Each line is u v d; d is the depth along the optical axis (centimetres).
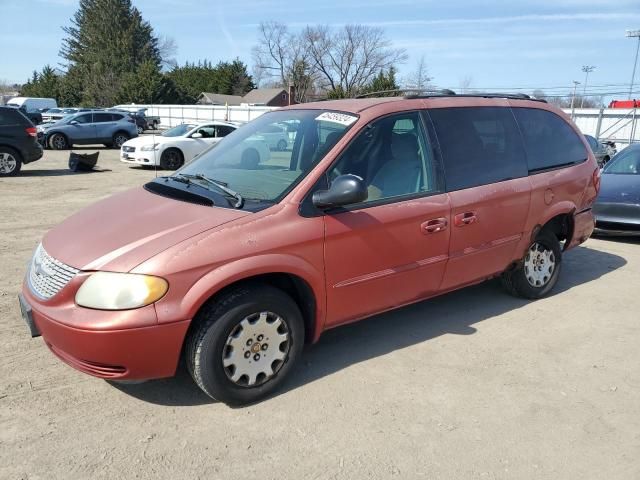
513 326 471
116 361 301
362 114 396
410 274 406
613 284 591
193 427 319
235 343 329
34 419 322
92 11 7744
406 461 293
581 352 425
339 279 367
